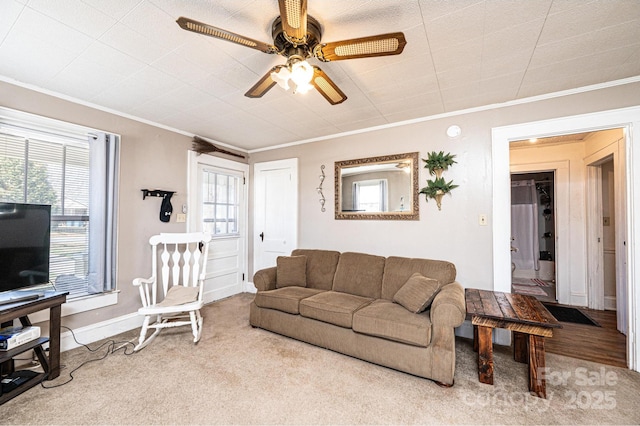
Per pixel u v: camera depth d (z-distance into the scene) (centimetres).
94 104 279
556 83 239
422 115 312
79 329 265
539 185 553
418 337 207
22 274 208
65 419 168
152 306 267
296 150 416
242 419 169
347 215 366
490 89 250
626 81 231
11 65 208
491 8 153
